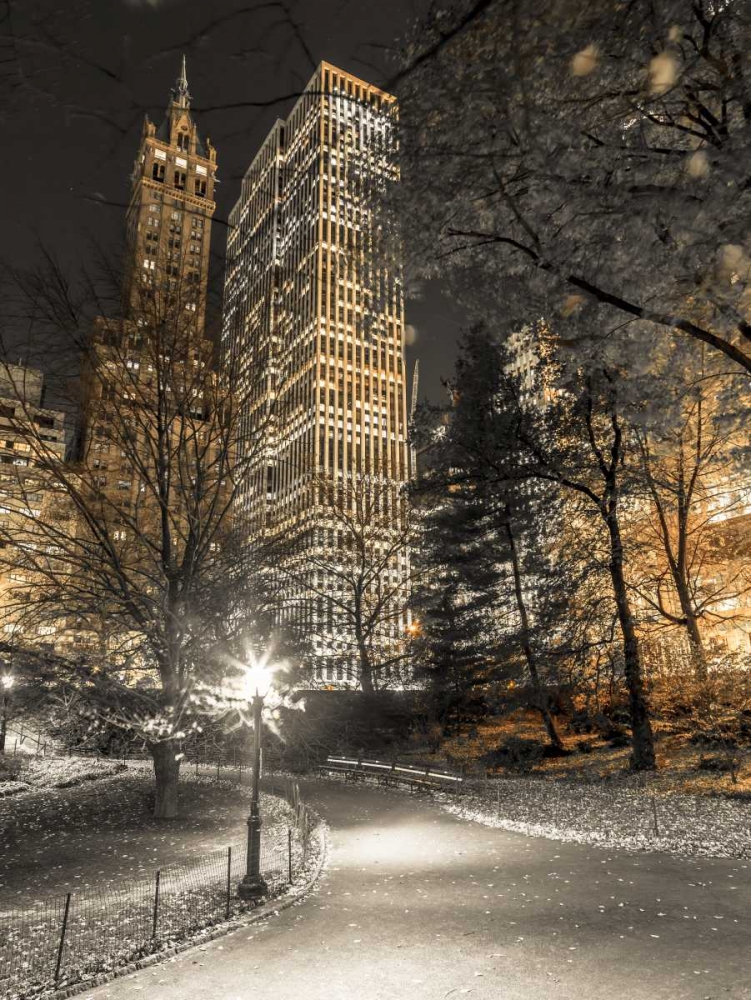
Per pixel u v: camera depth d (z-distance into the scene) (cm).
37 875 1538
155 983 927
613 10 445
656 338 862
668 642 2998
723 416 1427
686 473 2769
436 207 766
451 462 3481
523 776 2955
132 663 2395
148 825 2166
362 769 3409
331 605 4666
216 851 1772
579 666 2878
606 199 644
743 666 2538
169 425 2312
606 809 2083
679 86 593
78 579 2231
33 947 1047
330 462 12938
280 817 2259
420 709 4066
